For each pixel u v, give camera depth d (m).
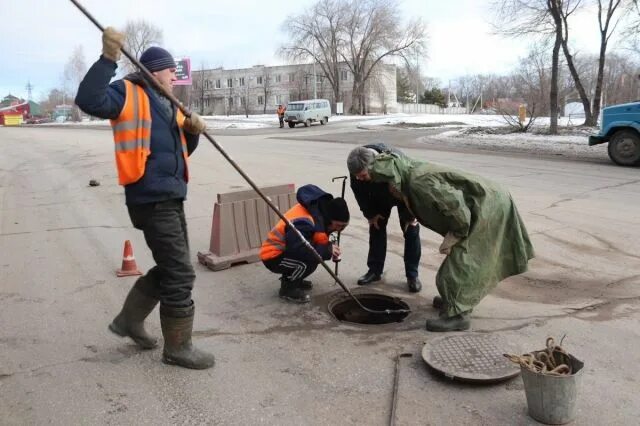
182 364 3.36
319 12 60.62
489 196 3.78
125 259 5.19
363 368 3.36
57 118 80.62
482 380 3.07
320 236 4.33
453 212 3.66
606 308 4.26
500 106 34.47
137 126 3.04
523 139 20.16
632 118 12.61
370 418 2.83
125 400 3.01
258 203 5.62
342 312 4.53
